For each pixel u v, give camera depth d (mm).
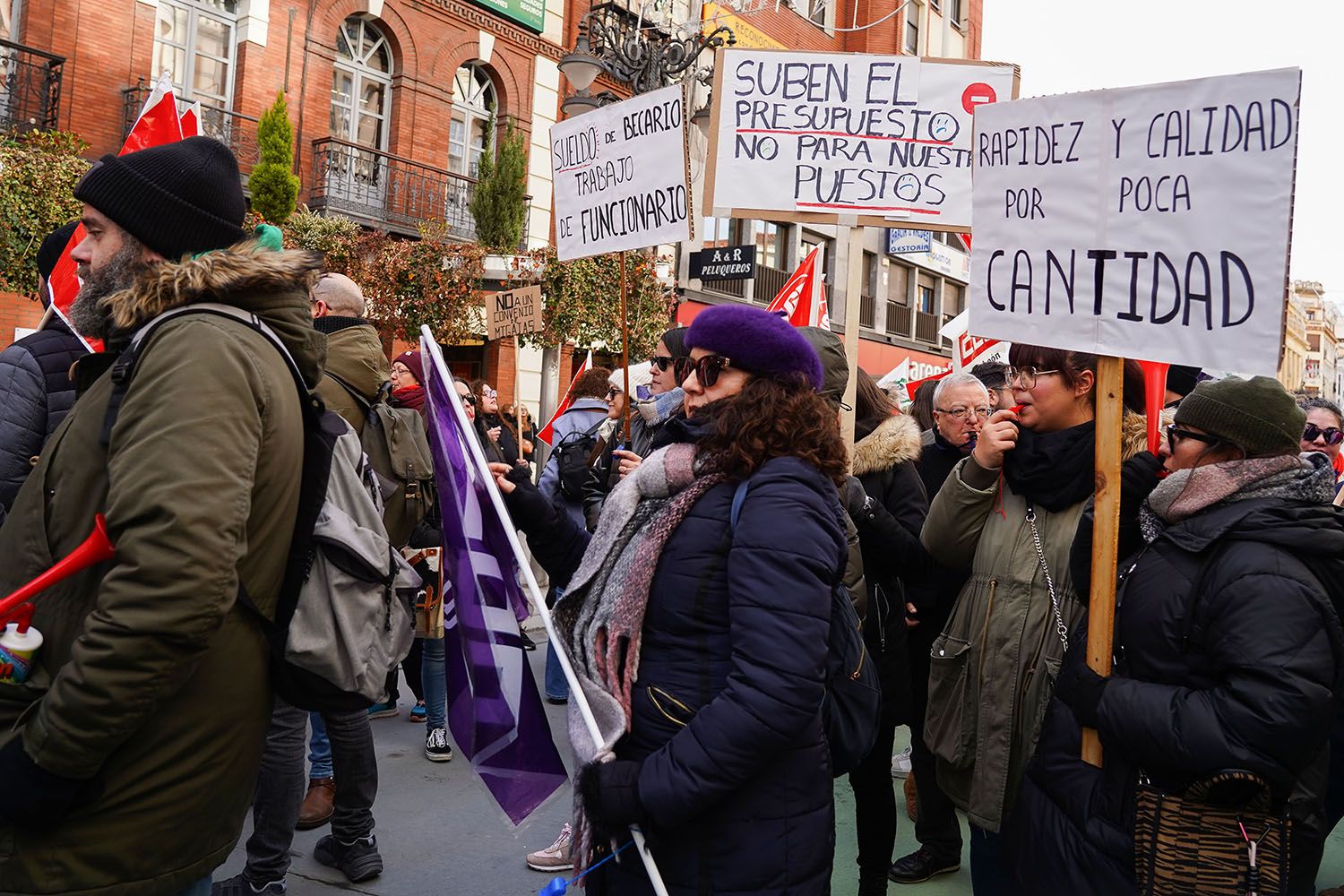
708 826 1690
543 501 2363
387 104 14289
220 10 12453
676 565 1738
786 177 3773
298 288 1836
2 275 8055
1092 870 1949
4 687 1519
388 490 3238
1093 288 2115
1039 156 2203
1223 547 1877
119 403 1575
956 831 3438
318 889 3094
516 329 7102
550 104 16078
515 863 3385
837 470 1802
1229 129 1919
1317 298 69562
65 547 1590
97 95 11344
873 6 22844
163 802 1564
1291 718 1703
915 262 25109
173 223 1819
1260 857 1790
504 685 2002
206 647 1493
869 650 2928
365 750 3168
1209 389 2014
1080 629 2170
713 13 18266
